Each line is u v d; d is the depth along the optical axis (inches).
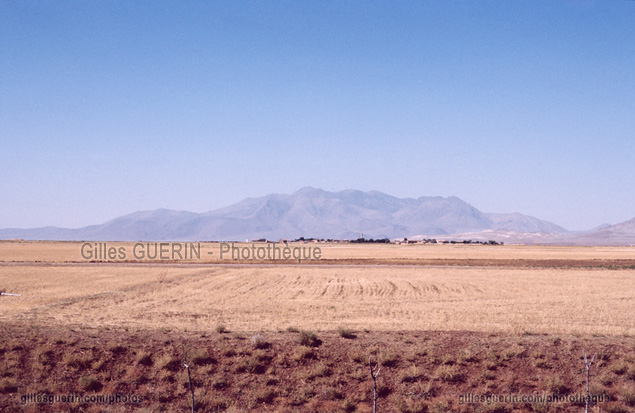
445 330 1069.1
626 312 1434.5
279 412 735.7
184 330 1045.2
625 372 837.2
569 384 815.1
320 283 2316.7
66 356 845.2
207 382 807.1
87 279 2416.3
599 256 5167.3
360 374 823.1
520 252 6343.5
